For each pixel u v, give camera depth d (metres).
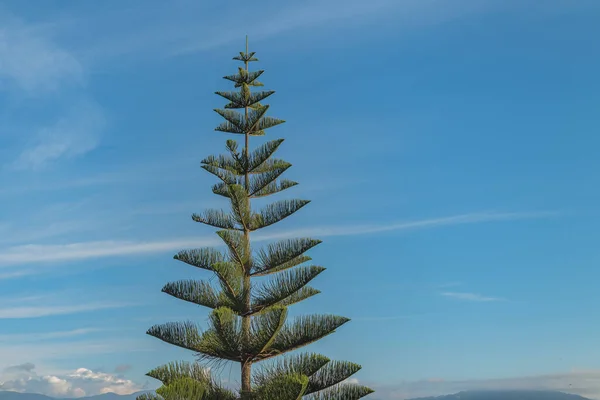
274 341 10.28
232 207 11.42
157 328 10.66
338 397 10.30
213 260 11.00
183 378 9.96
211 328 10.02
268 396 9.41
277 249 11.37
